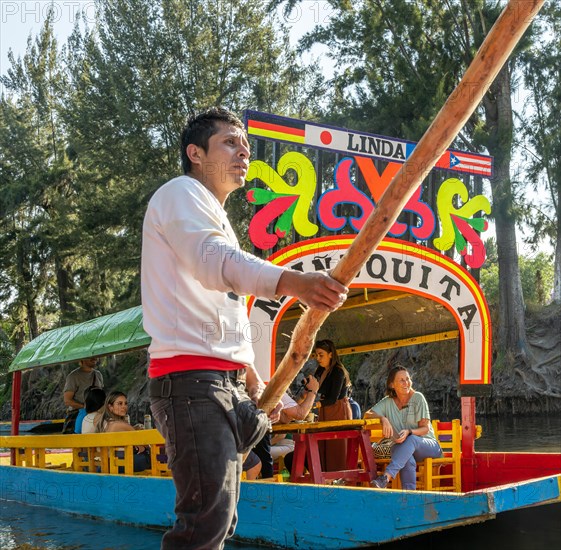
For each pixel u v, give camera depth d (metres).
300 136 6.49
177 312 2.16
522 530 4.75
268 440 6.16
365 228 1.97
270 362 6.13
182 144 2.47
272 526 5.19
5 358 37.69
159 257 2.18
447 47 25.70
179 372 2.14
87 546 5.53
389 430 6.12
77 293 36.59
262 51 30.70
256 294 2.00
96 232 31.20
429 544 4.67
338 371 6.65
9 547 5.62
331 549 4.88
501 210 23.33
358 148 6.74
